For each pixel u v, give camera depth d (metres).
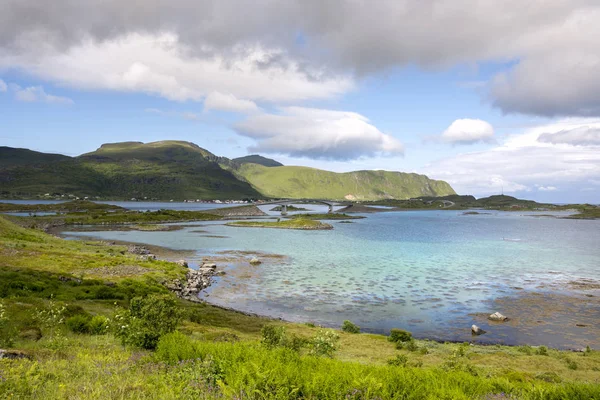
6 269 58.62
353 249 128.25
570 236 190.50
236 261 100.69
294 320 53.12
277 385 10.86
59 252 85.44
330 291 69.62
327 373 12.17
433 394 12.10
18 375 10.25
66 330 24.70
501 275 85.69
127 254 103.44
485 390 14.20
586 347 42.00
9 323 22.02
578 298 65.56
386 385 11.98
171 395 9.65
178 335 16.31
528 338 46.69
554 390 14.43
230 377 11.31
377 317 54.88
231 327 42.62
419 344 40.69
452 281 78.75
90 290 52.31
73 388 9.95
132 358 15.13
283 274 84.44
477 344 44.03
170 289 65.88
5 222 122.62
